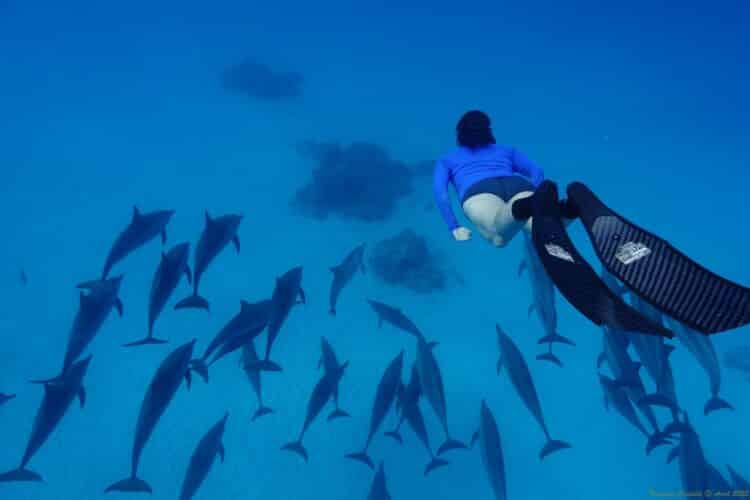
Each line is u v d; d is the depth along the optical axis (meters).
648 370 4.91
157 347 6.21
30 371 5.84
